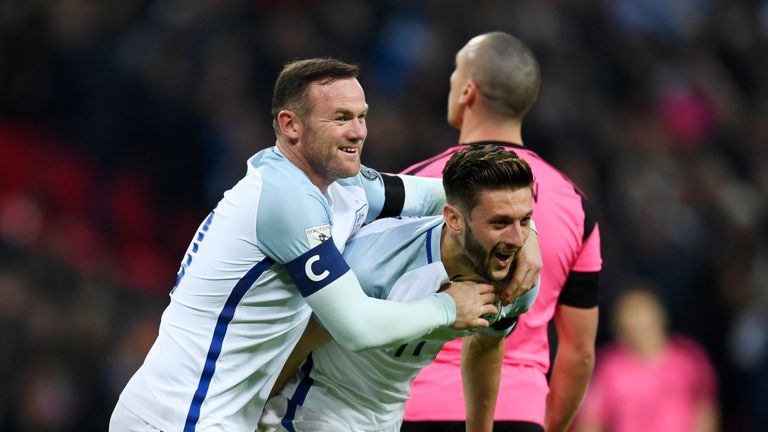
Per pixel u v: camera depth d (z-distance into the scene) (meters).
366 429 14.45
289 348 13.84
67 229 40.09
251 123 42.88
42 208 40.19
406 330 12.83
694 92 50.72
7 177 41.28
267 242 13.12
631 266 40.81
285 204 12.99
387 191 14.86
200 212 42.47
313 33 45.34
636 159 45.44
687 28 53.59
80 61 42.91
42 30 43.12
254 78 43.72
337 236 13.84
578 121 44.88
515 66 16.69
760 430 38.34
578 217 16.38
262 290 13.36
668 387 30.64
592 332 16.83
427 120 44.12
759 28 55.59
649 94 49.62
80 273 37.47
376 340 12.81
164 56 42.72
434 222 13.84
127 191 41.97
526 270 13.31
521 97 16.77
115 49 43.41
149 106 42.25
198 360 13.45
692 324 40.22
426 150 41.69
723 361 39.69
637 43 50.66
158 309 38.44
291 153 13.48
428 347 13.85
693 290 40.59
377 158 40.38
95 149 42.22
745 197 46.78
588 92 47.62
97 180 41.94
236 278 13.31
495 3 48.22
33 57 43.00
